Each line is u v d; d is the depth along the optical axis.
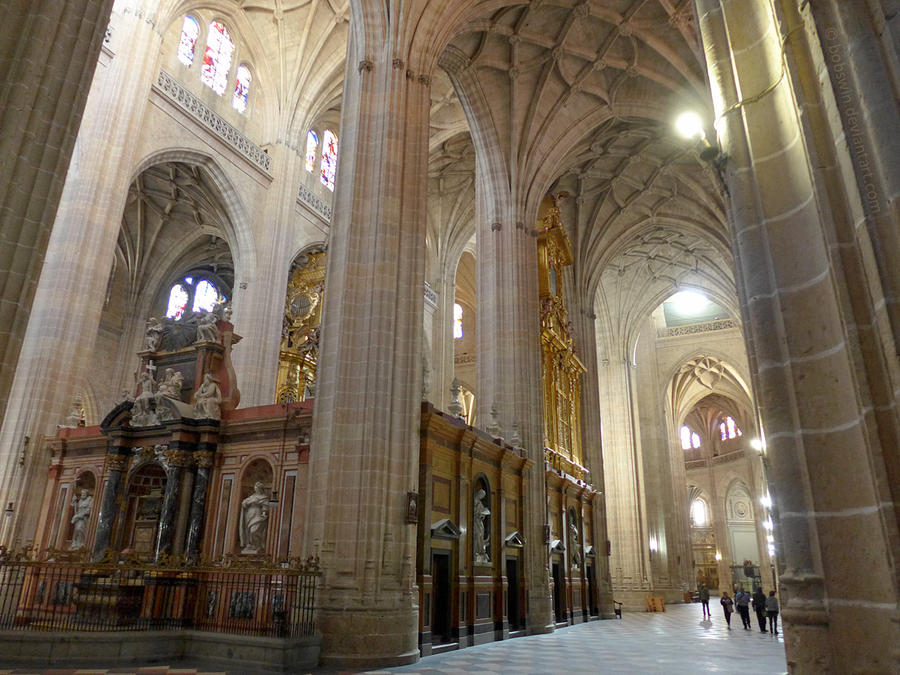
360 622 10.69
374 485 11.55
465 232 32.88
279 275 23.77
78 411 16.78
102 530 13.72
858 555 3.45
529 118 23.08
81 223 17.38
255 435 13.58
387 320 12.61
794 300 4.11
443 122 28.41
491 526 16.38
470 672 10.07
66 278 16.86
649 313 38.44
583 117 24.53
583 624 22.25
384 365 12.30
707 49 5.09
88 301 17.11
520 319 20.67
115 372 28.31
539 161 23.56
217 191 23.89
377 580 11.12
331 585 10.99
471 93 22.20
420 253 13.66
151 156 20.39
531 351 20.59
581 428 28.44
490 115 22.58
